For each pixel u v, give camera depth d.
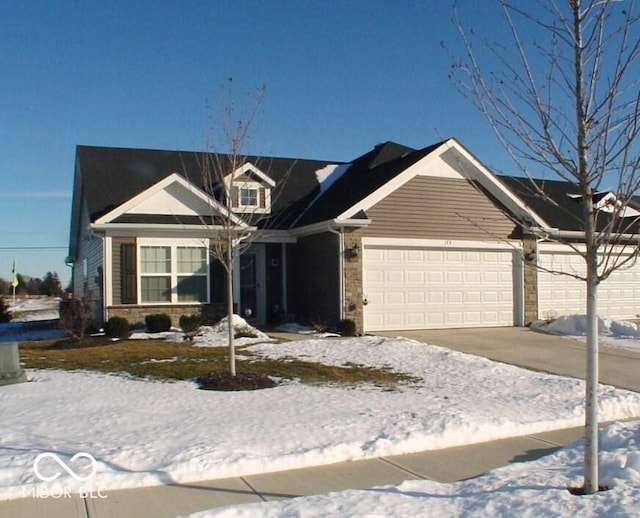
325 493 5.76
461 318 19.41
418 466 6.72
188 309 18.62
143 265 18.30
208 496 5.73
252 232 16.69
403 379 11.12
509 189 19.61
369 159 22.39
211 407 8.73
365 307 18.23
